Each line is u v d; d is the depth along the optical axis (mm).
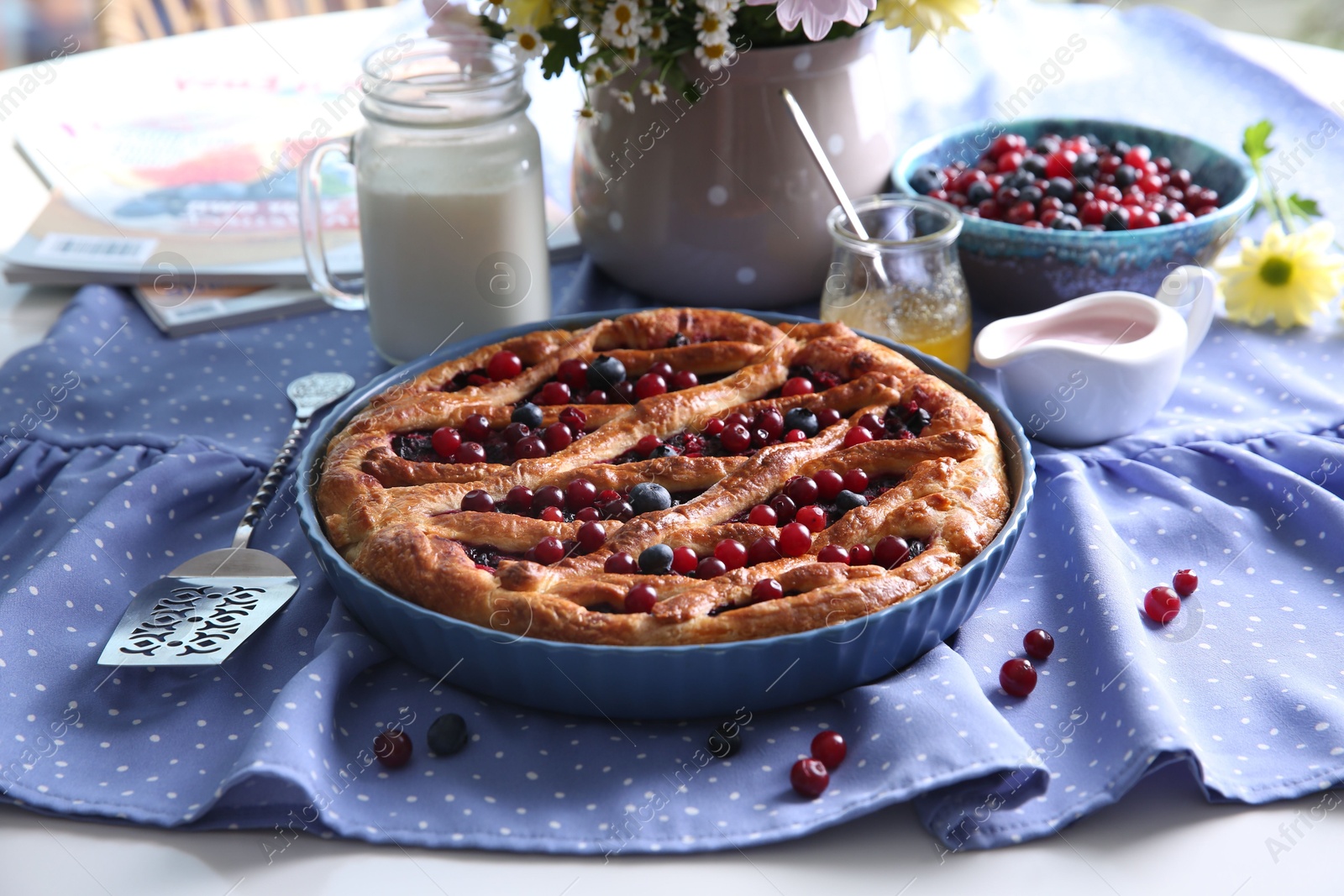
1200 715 689
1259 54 1112
